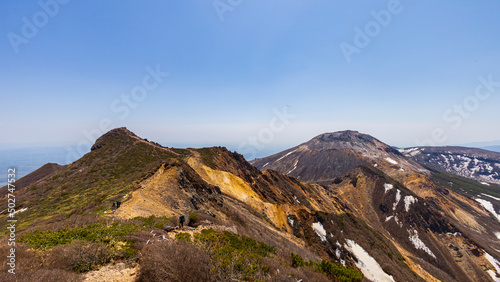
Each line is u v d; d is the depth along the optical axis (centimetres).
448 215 17950
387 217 15825
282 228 5378
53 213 3138
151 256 811
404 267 6059
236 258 967
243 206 4800
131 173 5331
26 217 3162
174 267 773
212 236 1236
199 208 2959
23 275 664
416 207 15675
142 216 1897
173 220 1714
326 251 4662
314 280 1115
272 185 8844
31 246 917
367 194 18338
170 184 3091
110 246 984
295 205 8206
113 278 784
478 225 17350
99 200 2966
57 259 809
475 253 12231
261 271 970
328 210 10700
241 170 8119
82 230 1148
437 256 12294
